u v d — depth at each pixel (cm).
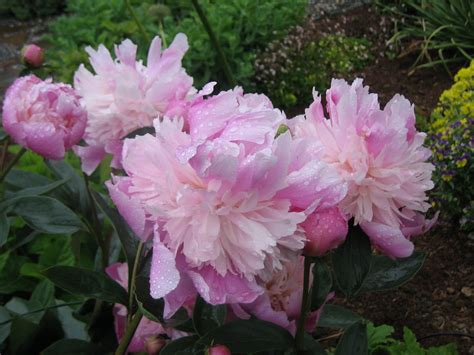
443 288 133
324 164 40
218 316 53
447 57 237
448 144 144
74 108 62
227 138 39
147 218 42
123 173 69
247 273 41
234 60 220
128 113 64
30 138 62
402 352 94
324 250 42
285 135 39
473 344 118
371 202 46
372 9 279
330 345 109
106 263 80
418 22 246
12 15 385
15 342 74
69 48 231
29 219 66
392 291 133
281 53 230
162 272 39
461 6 234
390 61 241
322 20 276
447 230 146
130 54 66
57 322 77
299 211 41
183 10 254
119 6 250
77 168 125
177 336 61
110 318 72
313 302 50
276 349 51
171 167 41
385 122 45
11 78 289
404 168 46
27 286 99
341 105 45
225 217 40
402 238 44
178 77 63
